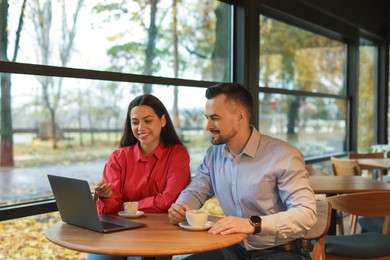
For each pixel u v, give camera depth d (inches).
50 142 120.9
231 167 83.7
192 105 157.0
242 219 70.0
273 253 79.0
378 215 92.8
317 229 80.9
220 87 80.3
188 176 96.0
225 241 64.1
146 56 140.4
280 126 209.6
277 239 79.4
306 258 78.5
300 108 223.9
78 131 127.2
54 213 117.3
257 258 79.6
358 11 258.1
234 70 172.9
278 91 198.7
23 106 113.9
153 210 88.7
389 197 91.8
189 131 156.9
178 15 152.2
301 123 225.3
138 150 96.7
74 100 124.9
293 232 69.9
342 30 243.3
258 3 176.4
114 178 94.8
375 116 296.4
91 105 128.8
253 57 174.2
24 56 109.9
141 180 95.2
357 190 110.2
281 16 199.5
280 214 70.7
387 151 244.8
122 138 100.7
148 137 94.4
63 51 118.4
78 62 122.0
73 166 127.0
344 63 260.1
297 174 76.3
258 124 178.7
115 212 89.2
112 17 130.4
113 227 72.2
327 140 246.7
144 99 96.0
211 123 80.2
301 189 74.5
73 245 62.7
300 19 206.5
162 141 99.3
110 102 132.3
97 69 126.0
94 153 131.6
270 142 81.9
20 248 111.0
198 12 160.1
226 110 78.7
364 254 92.9
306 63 224.4
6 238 108.4
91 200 69.0
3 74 109.0
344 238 101.3
